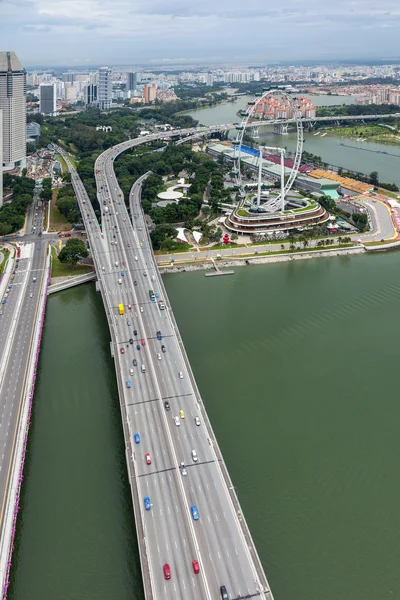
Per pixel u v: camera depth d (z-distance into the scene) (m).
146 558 198.62
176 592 186.00
